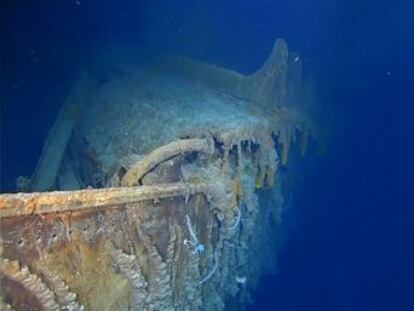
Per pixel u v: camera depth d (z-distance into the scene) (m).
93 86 6.73
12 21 9.61
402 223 16.23
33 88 9.52
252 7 14.91
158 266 4.09
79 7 10.67
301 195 10.95
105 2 11.18
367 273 13.41
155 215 4.13
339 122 14.20
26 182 5.39
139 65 7.52
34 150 8.48
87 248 3.35
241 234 5.97
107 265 3.54
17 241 2.83
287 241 11.00
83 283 3.30
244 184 5.73
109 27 11.35
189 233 4.68
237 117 6.05
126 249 3.75
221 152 5.56
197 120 5.75
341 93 15.88
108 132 5.96
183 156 5.04
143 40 11.92
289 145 7.27
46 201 2.96
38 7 9.94
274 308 10.98
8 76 9.48
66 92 9.13
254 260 7.43
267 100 7.23
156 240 4.14
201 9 13.02
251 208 5.86
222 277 5.77
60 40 10.27
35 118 9.01
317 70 15.66
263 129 6.14
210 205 5.07
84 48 10.41
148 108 6.07
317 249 12.66
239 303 7.47
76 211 3.23
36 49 9.88
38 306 2.93
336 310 11.41
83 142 6.01
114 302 3.62
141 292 3.84
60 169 5.77
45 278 3.00
